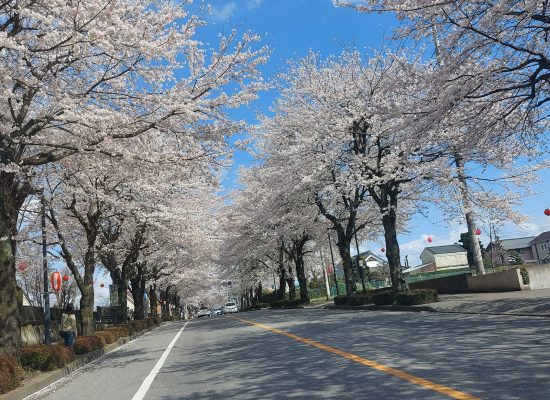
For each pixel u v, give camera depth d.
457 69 13.13
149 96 12.57
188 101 12.74
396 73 19.58
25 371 11.31
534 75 12.14
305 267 51.16
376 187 24.61
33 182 16.00
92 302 19.69
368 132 22.61
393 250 22.16
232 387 7.63
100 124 11.80
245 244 41.47
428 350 8.90
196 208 30.67
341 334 12.75
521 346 8.50
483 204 22.33
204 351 13.30
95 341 16.70
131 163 13.39
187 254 33.62
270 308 46.44
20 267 23.47
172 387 8.39
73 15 10.59
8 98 10.88
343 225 32.22
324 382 7.11
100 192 17.23
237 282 68.69
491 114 13.79
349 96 22.73
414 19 13.30
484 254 53.41
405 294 20.02
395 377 6.87
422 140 15.80
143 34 12.23
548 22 11.82
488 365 7.14
